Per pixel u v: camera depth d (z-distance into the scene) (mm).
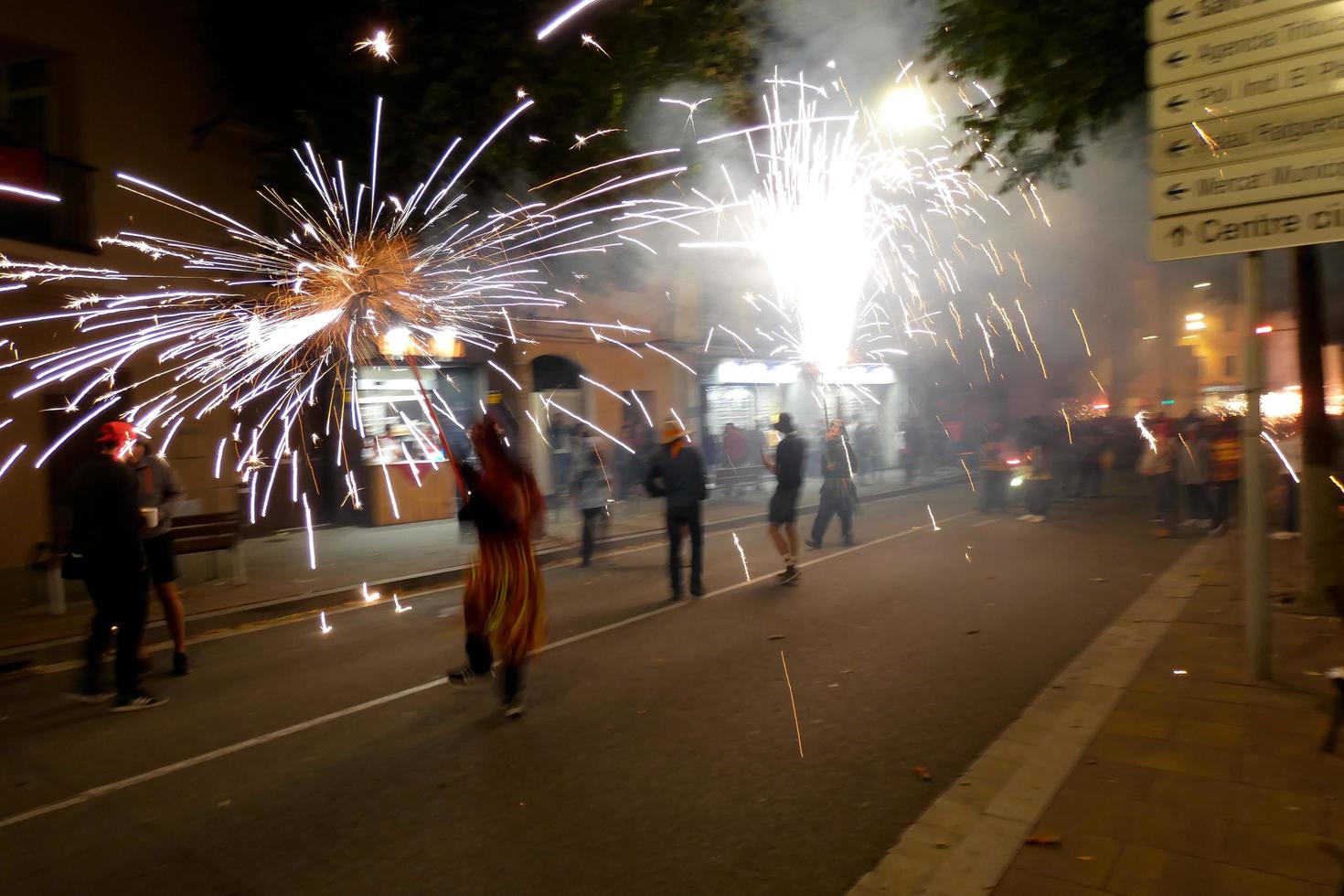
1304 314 7473
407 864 4027
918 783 4746
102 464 6297
